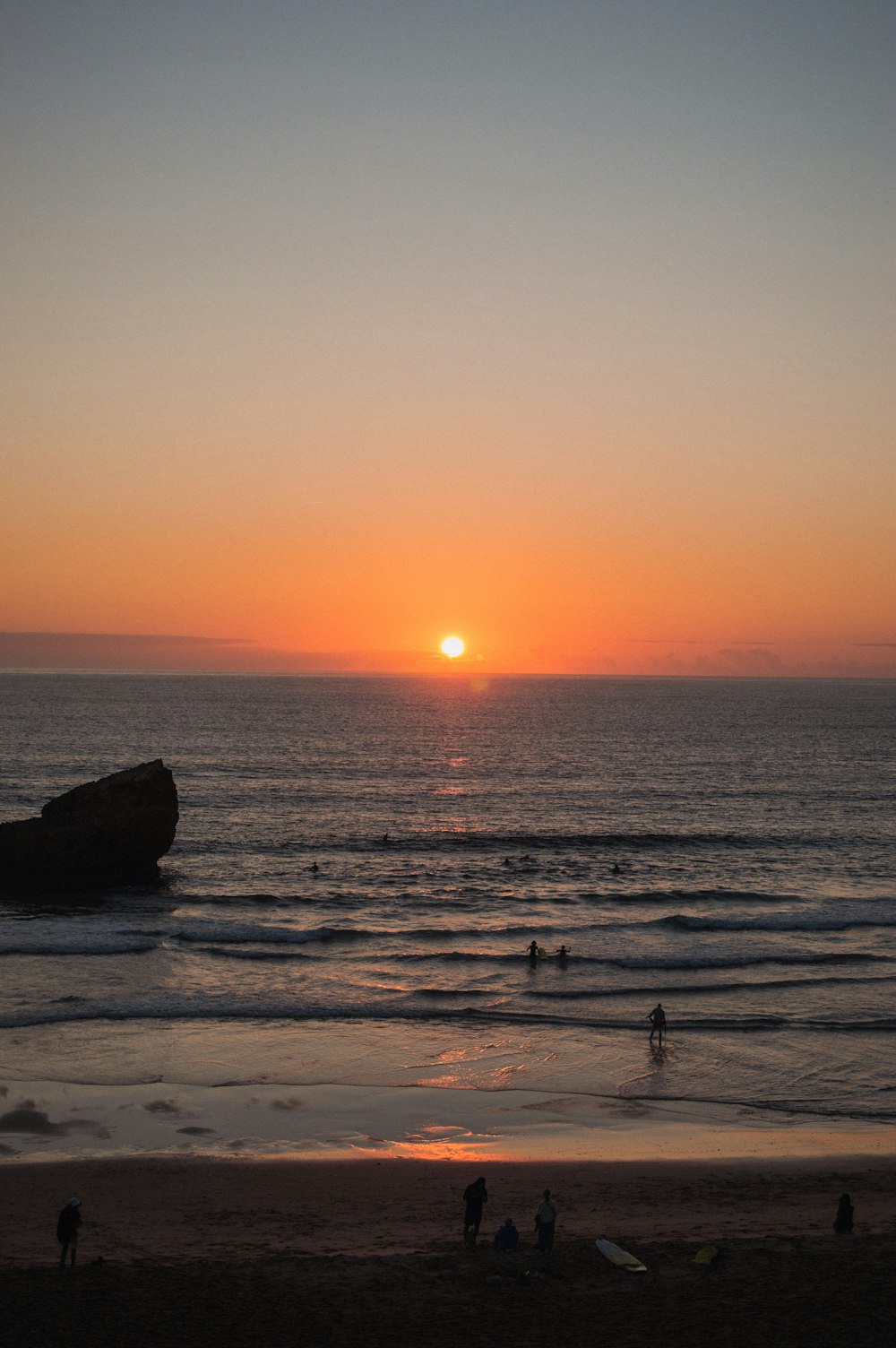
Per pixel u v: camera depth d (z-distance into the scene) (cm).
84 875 5347
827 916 5072
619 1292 1833
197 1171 2467
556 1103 2931
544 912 5138
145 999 3659
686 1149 2656
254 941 4447
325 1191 2373
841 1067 3206
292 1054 3225
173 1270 1908
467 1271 1920
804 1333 1683
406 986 3916
